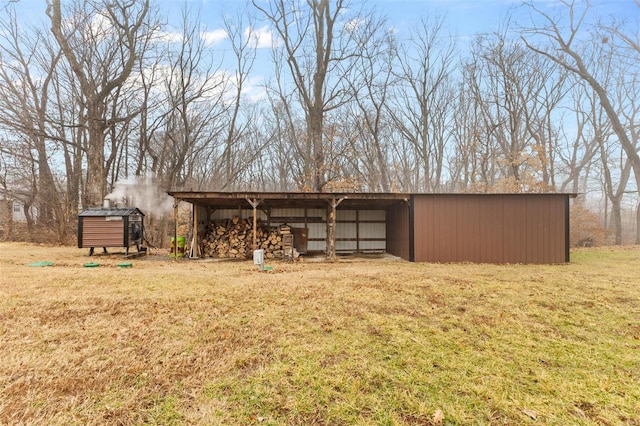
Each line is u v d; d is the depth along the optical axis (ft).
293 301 14.78
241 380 7.84
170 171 56.34
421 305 14.30
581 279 20.43
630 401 7.09
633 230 80.69
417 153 66.28
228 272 23.03
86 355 9.02
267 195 29.35
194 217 31.94
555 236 29.68
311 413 6.58
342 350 9.61
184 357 9.03
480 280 19.92
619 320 12.47
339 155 55.11
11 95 45.42
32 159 51.44
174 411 6.59
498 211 29.89
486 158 61.11
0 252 32.65
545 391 7.47
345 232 39.73
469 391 7.43
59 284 17.58
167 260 30.58
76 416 6.37
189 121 57.98
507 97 59.31
